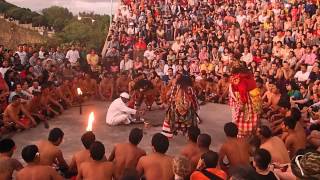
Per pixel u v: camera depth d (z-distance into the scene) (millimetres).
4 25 56688
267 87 11969
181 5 23156
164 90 12984
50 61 16031
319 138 7500
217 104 14156
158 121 11367
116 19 24844
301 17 18672
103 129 10602
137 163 6047
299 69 15133
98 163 5551
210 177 4926
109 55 18172
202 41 18047
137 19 22594
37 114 10930
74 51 18328
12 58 15234
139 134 6324
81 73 14320
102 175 5469
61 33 58531
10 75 12812
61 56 18031
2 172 5770
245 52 16578
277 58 15102
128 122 11000
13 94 11430
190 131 6238
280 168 5934
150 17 21656
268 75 13758
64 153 8664
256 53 16438
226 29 19734
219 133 10391
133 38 20719
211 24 21031
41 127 10648
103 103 14008
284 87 12805
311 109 10906
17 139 9555
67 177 6379
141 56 19547
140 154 6273
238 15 20594
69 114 12242
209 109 13305
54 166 6523
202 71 14797
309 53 15328
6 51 15703
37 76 14320
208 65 16406
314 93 11750
